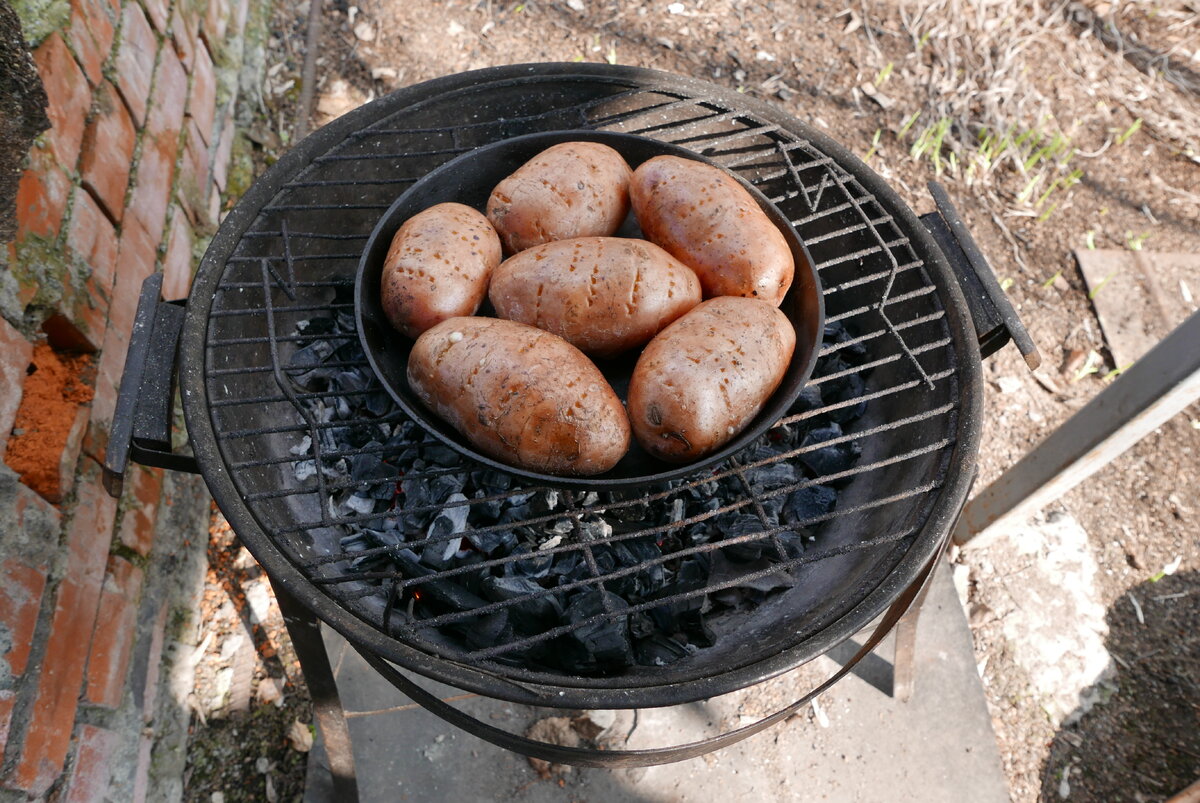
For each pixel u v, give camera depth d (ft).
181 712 5.09
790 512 4.33
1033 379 7.12
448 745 5.02
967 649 5.53
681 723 5.23
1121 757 5.56
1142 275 7.66
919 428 4.03
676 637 3.88
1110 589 6.24
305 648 3.95
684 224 4.03
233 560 5.70
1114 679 5.84
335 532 4.16
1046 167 8.26
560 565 4.12
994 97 8.52
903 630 4.91
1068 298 7.57
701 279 4.08
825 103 8.39
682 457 3.63
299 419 4.57
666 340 3.64
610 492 4.38
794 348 3.85
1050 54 8.97
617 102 5.03
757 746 5.16
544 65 4.82
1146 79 8.96
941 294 4.08
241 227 4.07
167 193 5.73
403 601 3.85
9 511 3.76
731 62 8.57
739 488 4.44
